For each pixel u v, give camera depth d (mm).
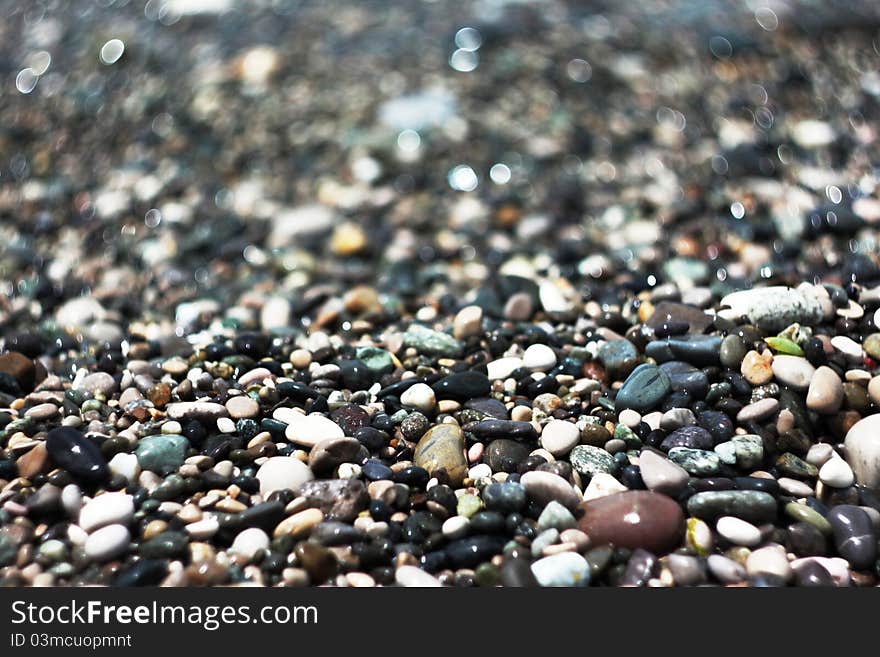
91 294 1022
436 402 901
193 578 820
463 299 1005
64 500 843
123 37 1416
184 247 1067
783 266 1010
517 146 1157
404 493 847
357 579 821
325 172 1143
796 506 842
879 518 840
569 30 1397
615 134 1160
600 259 1033
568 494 842
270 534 837
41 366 946
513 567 819
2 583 818
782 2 1433
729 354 903
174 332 983
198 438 877
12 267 1046
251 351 945
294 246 1070
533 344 943
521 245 1061
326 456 859
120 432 882
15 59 1410
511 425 875
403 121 1205
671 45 1333
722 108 1185
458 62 1333
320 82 1299
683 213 1069
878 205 1049
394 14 1504
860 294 954
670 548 831
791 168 1106
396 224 1088
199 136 1186
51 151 1168
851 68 1251
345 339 972
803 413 879
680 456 861
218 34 1429
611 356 920
